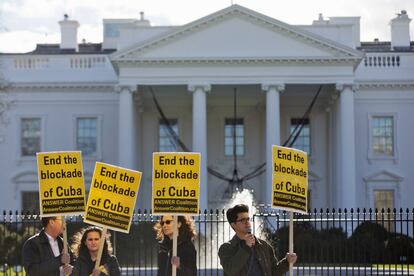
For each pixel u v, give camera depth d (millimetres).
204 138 51156
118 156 53562
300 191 12242
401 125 57531
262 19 51219
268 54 51375
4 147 57688
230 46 51562
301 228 33656
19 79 57750
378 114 57500
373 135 57688
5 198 57750
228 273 11422
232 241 11531
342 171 50781
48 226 12586
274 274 11906
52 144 57688
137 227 31016
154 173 12375
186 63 51375
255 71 51562
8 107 54688
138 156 56688
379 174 57344
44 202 12383
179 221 13297
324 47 51125
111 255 12695
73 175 12453
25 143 57938
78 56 58219
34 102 57875
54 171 12422
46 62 58156
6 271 27969
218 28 51719
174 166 12359
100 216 12297
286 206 12141
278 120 51156
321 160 57406
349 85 51250
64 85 57344
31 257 12461
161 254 13406
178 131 57969
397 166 57406
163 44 51406
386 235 32531
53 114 57844
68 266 12109
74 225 27984
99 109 57781
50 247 12602
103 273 12398
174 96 56781
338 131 51719
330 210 56031
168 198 12312
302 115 57656
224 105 57938
